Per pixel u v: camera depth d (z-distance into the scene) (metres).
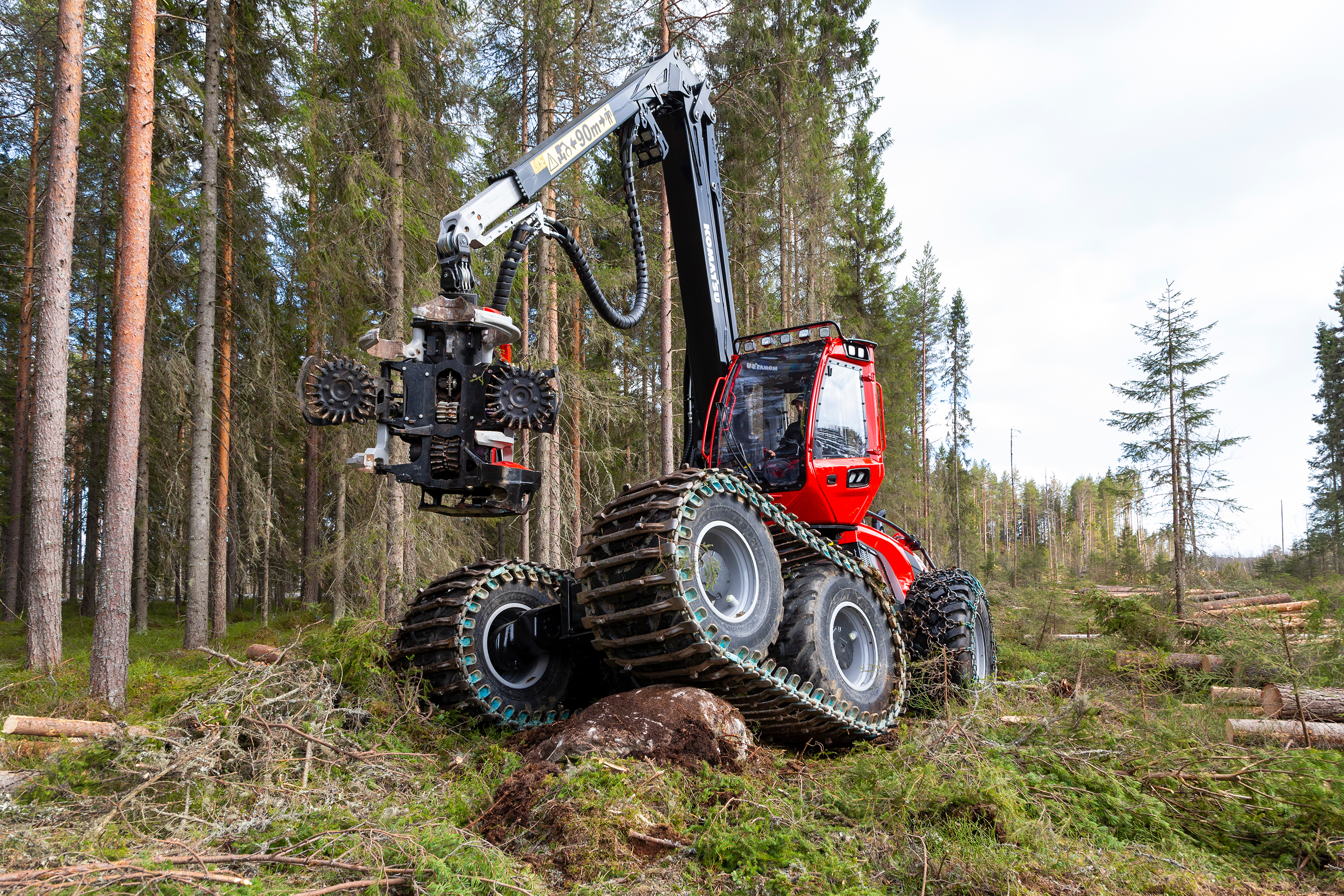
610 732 4.09
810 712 4.83
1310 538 27.86
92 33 14.53
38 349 9.07
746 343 6.92
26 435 18.25
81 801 3.60
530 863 3.29
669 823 3.54
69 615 22.83
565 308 17.08
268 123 14.43
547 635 5.47
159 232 13.93
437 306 4.51
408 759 4.48
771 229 20.39
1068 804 4.21
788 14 17.62
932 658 6.29
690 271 6.74
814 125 18.41
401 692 5.13
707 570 4.47
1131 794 4.33
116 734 3.99
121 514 8.55
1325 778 4.20
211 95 13.31
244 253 15.16
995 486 77.06
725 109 16.78
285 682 4.81
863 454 6.77
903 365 30.55
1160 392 14.78
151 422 15.70
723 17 14.02
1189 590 14.41
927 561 8.40
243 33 14.13
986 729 4.96
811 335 6.57
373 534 12.02
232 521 17.73
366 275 12.93
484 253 12.92
